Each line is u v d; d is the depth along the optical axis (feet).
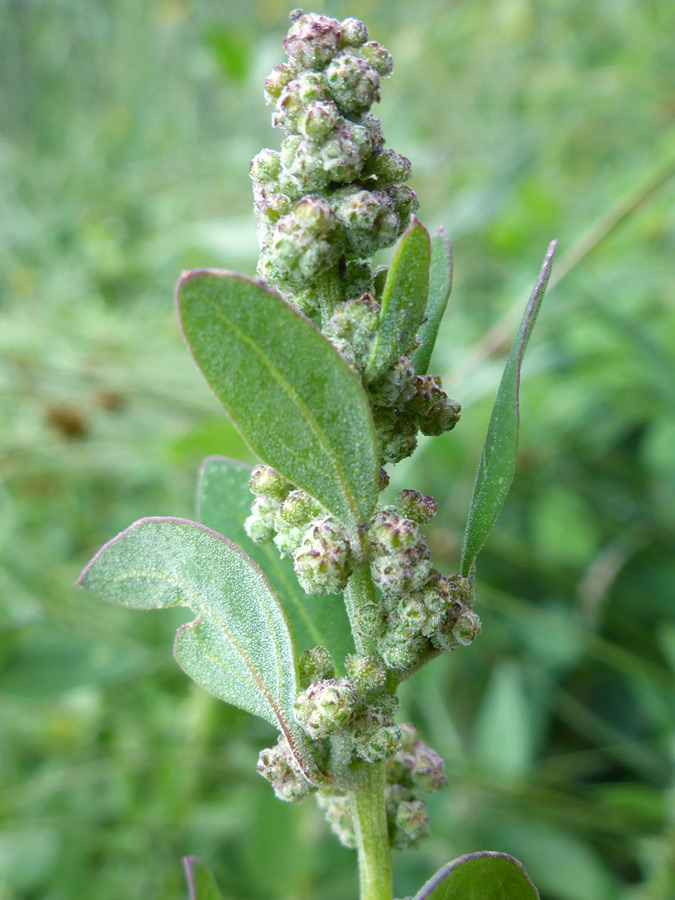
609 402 0.79
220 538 0.22
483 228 0.97
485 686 0.70
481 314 0.95
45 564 0.75
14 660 0.66
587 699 0.69
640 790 0.56
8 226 1.27
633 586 0.72
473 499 0.23
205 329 0.19
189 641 0.23
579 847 0.57
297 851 0.56
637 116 1.23
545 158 1.21
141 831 0.63
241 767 0.65
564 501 0.74
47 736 0.67
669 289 0.83
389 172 0.22
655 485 0.78
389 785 0.27
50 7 1.55
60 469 0.84
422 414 0.23
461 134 1.25
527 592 0.72
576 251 0.63
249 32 1.33
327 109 0.21
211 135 1.51
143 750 0.65
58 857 0.63
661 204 0.85
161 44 1.50
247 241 0.88
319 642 0.27
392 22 1.46
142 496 0.88
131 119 1.47
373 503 0.21
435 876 0.21
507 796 0.59
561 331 0.77
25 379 0.87
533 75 1.28
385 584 0.21
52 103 1.53
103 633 0.69
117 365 0.89
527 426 0.79
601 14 1.36
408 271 0.21
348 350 0.21
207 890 0.23
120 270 1.18
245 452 0.65
